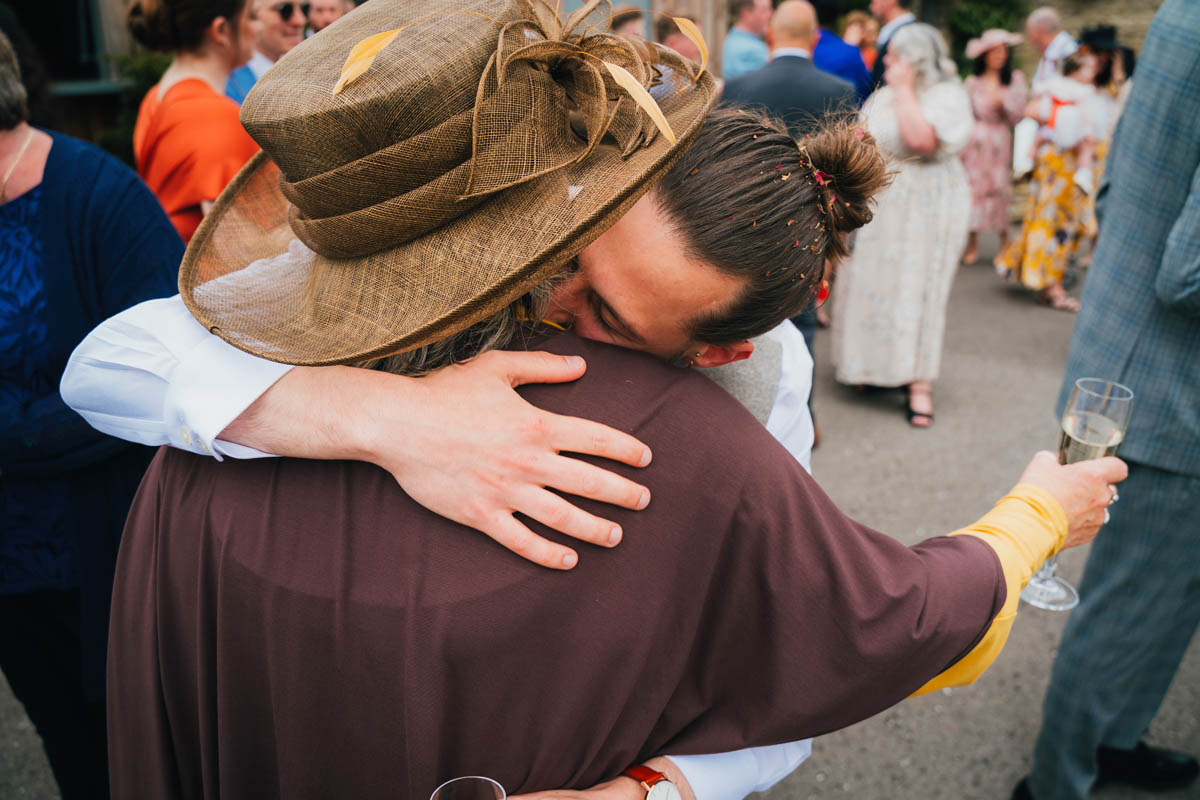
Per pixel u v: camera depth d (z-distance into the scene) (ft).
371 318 2.90
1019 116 23.39
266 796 3.34
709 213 2.66
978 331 19.67
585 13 2.90
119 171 5.19
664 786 3.02
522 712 2.83
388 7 2.99
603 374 2.93
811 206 2.85
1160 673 6.75
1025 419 15.24
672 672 2.94
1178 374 5.89
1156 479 6.12
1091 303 6.40
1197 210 5.26
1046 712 7.12
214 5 8.12
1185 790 7.67
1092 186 20.02
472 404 2.79
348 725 2.98
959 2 35.40
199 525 3.18
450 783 2.61
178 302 3.44
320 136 2.66
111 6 21.38
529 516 2.72
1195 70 5.41
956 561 3.15
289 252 3.68
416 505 2.85
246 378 3.04
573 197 2.67
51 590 5.48
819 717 2.99
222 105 8.20
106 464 5.22
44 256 4.97
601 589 2.76
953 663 3.08
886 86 13.88
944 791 7.85
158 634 3.35
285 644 2.94
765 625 2.93
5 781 7.96
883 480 13.19
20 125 5.00
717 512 2.82
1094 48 19.43
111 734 3.72
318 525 2.95
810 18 11.60
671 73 3.18
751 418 3.02
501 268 2.68
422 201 2.69
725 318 2.86
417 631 2.74
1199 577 6.33
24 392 5.08
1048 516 3.55
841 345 15.26
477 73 2.67
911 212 13.99
